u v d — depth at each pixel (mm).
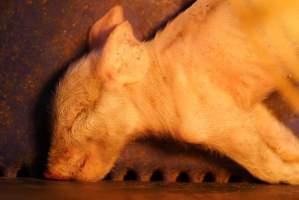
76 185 978
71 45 1054
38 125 1051
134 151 1063
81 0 1052
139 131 1031
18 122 1052
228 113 1021
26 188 938
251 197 939
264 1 1021
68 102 1016
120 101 1010
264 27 1024
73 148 1019
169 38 1019
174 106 1015
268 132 1042
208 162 1069
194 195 937
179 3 1056
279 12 1024
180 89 1012
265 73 1035
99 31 1037
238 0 1022
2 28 1051
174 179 1070
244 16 1021
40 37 1052
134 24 1053
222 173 1071
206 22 1021
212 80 1018
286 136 1050
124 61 1001
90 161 1021
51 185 969
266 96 1047
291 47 1035
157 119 1021
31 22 1052
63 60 1053
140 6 1053
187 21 1023
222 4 1024
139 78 1007
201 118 1016
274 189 997
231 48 1020
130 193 933
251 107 1037
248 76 1028
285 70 1041
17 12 1052
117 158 1045
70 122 1016
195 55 1015
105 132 1014
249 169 1040
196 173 1071
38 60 1052
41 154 1051
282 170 1042
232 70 1022
